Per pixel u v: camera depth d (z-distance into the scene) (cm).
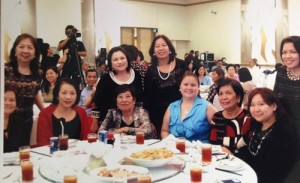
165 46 327
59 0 658
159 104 329
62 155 216
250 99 237
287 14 933
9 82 322
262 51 1053
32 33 618
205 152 201
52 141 234
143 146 242
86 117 313
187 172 185
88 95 433
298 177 235
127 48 393
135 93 304
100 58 733
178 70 335
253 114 233
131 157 196
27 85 334
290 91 268
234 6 1155
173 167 193
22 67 336
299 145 236
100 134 243
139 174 171
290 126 236
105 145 194
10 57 335
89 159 193
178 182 170
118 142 242
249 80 542
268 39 1027
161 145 246
